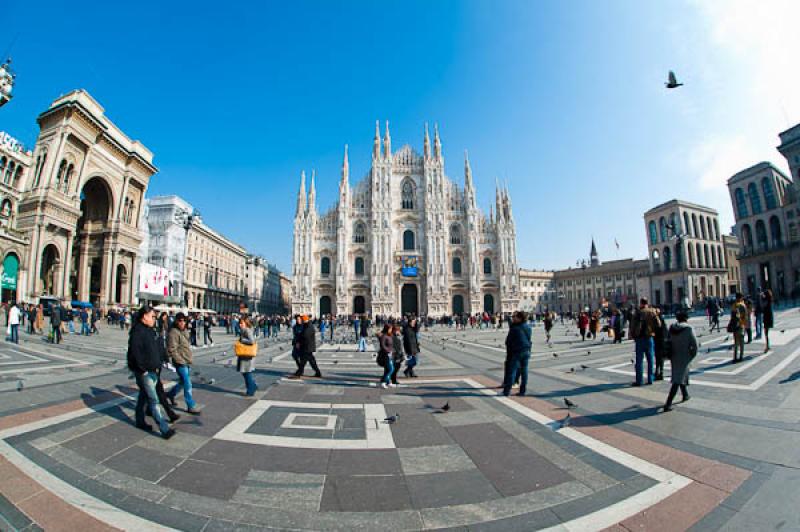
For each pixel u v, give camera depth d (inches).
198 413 334.0
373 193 2997.0
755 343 733.9
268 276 4697.3
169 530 164.7
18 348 724.0
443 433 284.8
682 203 3073.3
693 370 510.3
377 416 329.1
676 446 249.1
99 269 2021.4
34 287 1525.6
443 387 450.6
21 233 1502.2
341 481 210.5
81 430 280.1
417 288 3011.8
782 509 171.5
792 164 2261.3
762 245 2527.1
